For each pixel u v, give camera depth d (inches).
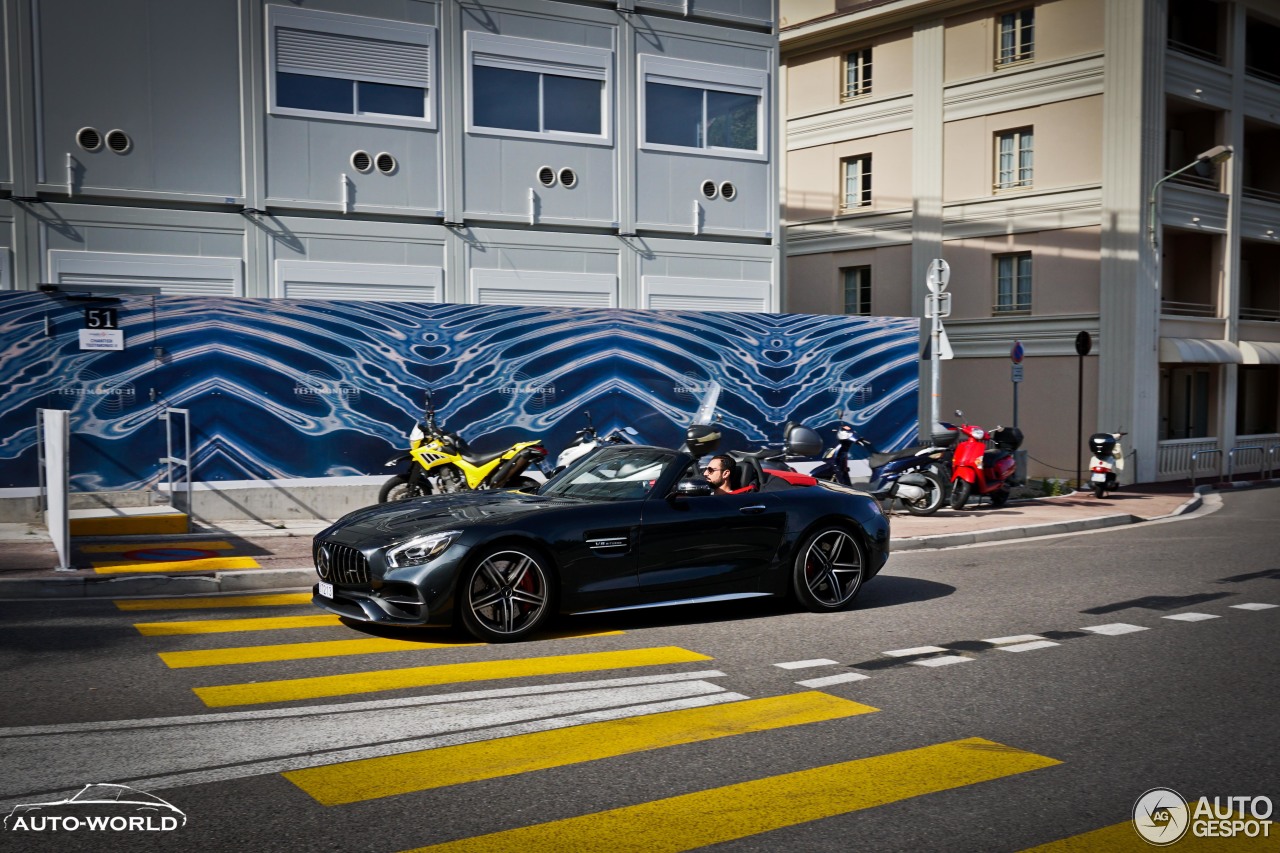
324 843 158.7
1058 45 1009.5
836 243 1189.1
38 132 570.3
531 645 294.0
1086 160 991.6
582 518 305.7
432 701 236.2
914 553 514.0
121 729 211.5
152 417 509.7
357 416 547.2
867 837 165.5
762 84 773.9
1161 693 253.6
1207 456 1058.7
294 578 390.0
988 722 228.4
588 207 711.1
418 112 659.4
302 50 624.7
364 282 647.1
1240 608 365.4
